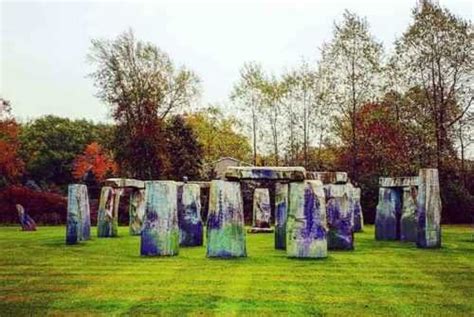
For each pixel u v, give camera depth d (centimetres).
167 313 953
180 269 1406
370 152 3728
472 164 3884
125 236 2483
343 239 1861
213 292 1123
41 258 1658
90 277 1308
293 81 4462
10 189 3853
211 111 5316
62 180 5781
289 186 1641
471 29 3434
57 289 1166
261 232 2736
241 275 1314
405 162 3578
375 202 3594
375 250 1848
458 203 3444
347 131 3906
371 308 989
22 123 6150
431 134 3491
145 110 4406
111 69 4375
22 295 1107
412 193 2208
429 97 3516
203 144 4888
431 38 3472
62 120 6119
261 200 2809
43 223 3719
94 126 6197
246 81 4728
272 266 1450
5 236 2522
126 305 1014
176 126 4438
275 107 4588
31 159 5712
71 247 1978
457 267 1456
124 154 4403
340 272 1365
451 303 1031
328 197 1888
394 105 3681
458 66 3456
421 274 1344
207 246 1628
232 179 1631
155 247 1666
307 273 1346
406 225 2209
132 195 2605
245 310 972
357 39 3772
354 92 3791
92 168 5150
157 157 4397
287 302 1033
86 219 2303
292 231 1620
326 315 938
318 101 4138
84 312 963
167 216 1670
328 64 3894
